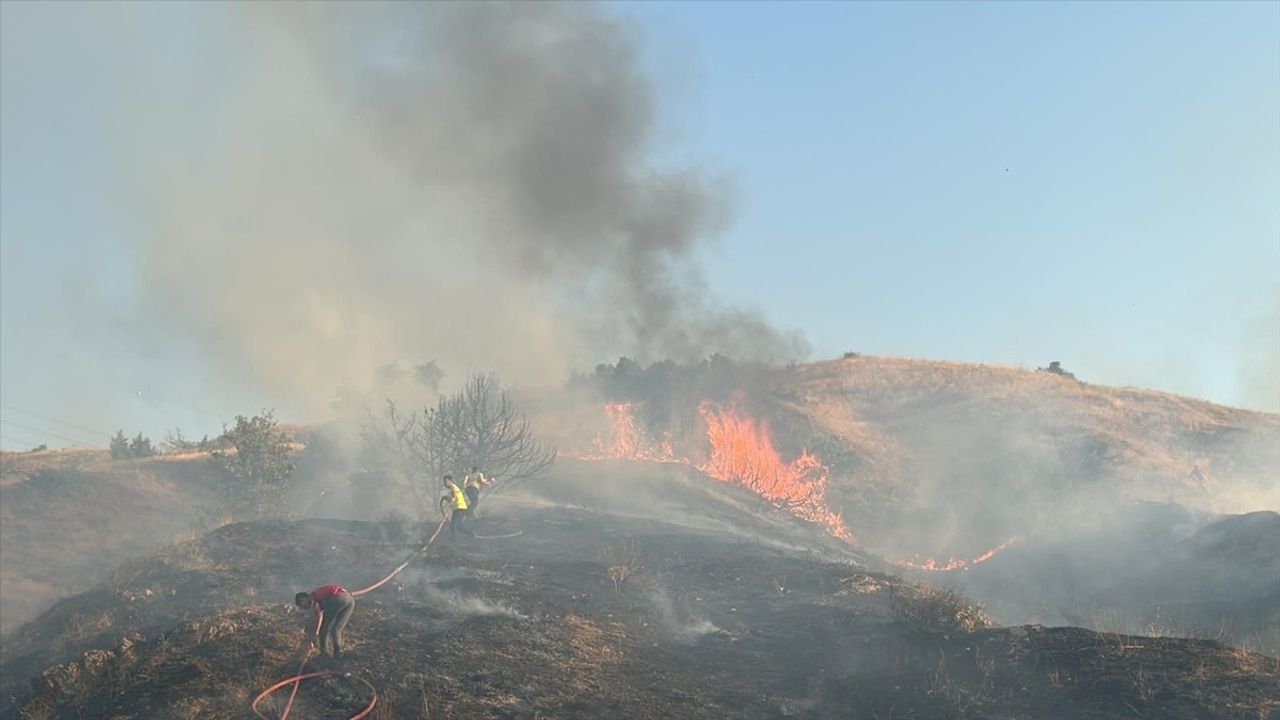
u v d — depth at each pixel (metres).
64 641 14.90
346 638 11.16
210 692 9.16
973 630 11.81
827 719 9.55
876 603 13.98
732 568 16.92
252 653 10.29
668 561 17.64
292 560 17.20
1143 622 16.98
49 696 9.74
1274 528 20.20
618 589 15.15
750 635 12.89
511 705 9.47
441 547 18.20
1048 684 9.66
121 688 9.55
